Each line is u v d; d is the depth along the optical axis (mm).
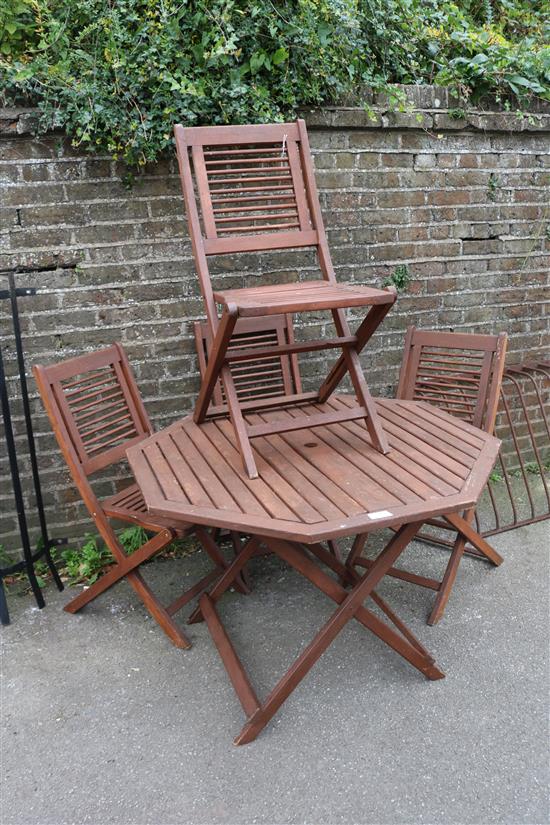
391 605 2742
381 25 3318
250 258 3160
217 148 2992
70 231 2875
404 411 2848
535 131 3588
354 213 3309
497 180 3578
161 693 2297
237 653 2471
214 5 2797
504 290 3750
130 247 2969
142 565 3092
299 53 2980
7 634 2633
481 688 2266
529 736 2059
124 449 2824
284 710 2193
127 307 3021
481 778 1912
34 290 2676
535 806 1821
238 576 2836
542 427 4059
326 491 2072
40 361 2955
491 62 3408
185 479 2189
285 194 2732
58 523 3115
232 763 1997
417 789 1884
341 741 2062
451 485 2086
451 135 3422
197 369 3189
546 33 4391
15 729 2150
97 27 2719
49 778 1964
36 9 2744
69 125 2717
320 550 2623
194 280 3094
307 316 3350
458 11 3936
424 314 3588
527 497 3701
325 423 2354
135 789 1919
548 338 3953
